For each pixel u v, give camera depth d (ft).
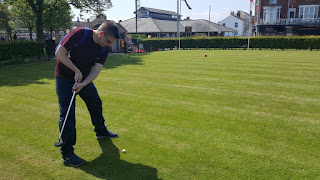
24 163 9.37
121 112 15.35
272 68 34.63
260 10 132.77
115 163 9.30
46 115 15.03
